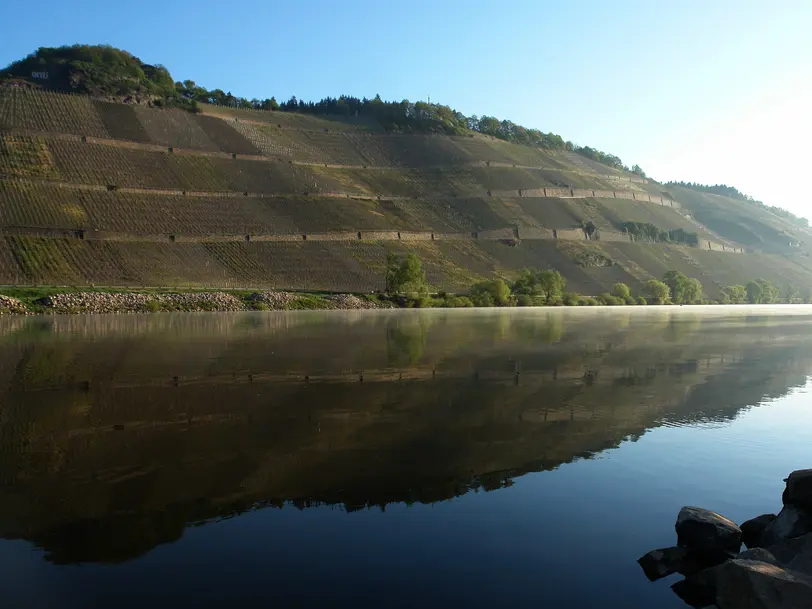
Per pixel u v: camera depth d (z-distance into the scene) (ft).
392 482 35.86
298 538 28.32
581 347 112.47
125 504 32.17
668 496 34.24
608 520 30.94
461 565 26.04
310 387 66.85
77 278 313.32
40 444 43.32
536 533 29.27
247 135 639.76
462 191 645.92
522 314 261.85
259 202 510.99
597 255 560.61
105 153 500.33
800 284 623.36
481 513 31.48
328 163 644.69
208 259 390.83
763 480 37.17
